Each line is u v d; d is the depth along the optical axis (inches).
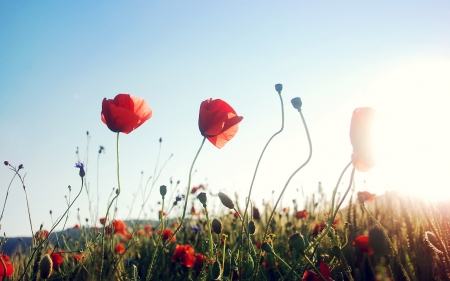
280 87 17.8
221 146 21.9
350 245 28.5
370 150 15.0
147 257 31.4
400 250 24.9
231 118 20.3
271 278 27.0
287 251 30.2
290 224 39.2
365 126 15.1
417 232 25.9
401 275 23.2
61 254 28.0
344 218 34.1
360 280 25.8
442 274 20.6
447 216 20.3
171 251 37.0
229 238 34.6
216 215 44.3
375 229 14.0
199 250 39.3
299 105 16.2
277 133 17.9
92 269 24.9
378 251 13.9
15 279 23.8
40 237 24.2
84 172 22.8
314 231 32.4
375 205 38.6
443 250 20.2
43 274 18.2
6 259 28.4
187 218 45.1
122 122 20.2
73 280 25.2
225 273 25.1
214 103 21.1
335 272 25.3
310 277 18.0
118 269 24.1
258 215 35.7
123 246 38.0
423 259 23.2
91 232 31.3
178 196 31.5
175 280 31.8
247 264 18.9
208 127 19.6
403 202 28.4
